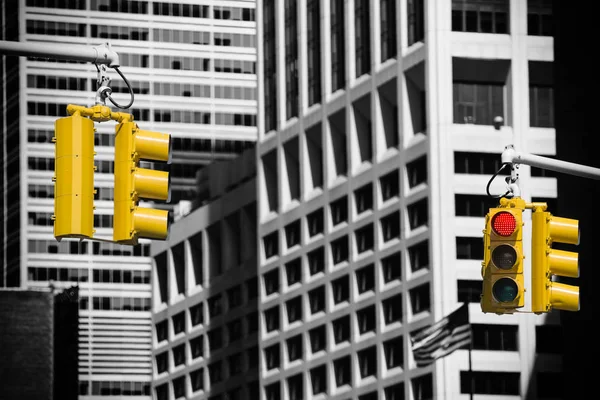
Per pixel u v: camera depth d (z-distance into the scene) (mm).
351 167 183125
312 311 192000
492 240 29016
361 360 178125
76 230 25797
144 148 26125
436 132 164500
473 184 164000
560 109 157000
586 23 152875
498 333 160250
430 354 110562
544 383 159375
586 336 152875
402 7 173125
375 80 178000
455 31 166375
